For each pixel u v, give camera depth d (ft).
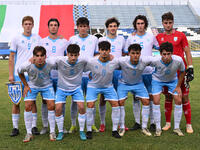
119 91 14.29
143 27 14.88
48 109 13.29
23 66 12.67
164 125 15.71
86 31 15.02
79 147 11.62
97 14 136.67
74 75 13.10
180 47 14.75
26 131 14.47
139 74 13.82
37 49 12.23
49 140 12.89
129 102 22.63
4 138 13.19
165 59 12.91
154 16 139.64
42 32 101.71
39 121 16.72
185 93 14.25
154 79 14.34
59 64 12.85
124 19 135.03
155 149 11.25
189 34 127.34
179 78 13.67
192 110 18.88
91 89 13.69
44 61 12.64
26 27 14.19
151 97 15.28
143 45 15.14
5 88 31.07
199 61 72.95
